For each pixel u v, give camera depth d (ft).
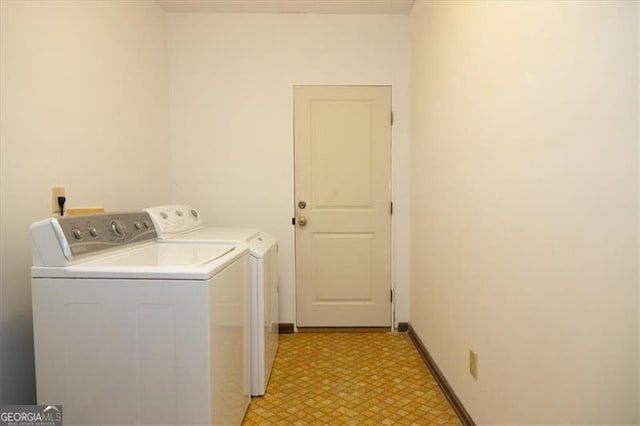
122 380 3.84
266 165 9.27
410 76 9.02
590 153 2.81
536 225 3.55
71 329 3.83
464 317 5.45
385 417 5.58
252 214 9.30
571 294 3.06
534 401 3.63
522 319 3.84
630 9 2.43
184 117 9.18
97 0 6.09
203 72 9.16
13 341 4.44
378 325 9.32
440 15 6.56
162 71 8.76
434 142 6.98
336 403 5.96
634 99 2.42
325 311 9.30
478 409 4.95
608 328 2.67
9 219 4.38
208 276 3.81
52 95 5.04
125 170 7.05
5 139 4.32
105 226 4.71
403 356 7.86
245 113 9.20
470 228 5.20
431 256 7.22
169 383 3.83
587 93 2.83
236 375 4.99
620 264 2.56
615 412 2.63
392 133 9.20
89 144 5.89
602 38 2.67
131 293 3.82
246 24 9.11
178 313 3.82
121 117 6.89
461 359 5.56
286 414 5.65
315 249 9.31
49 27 4.98
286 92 9.19
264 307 6.17
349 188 9.24
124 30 7.00
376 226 9.27
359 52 9.14
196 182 9.27
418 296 8.29
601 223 2.71
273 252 7.36
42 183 4.87
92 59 5.96
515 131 3.92
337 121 9.20
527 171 3.70
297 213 9.30
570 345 3.08
